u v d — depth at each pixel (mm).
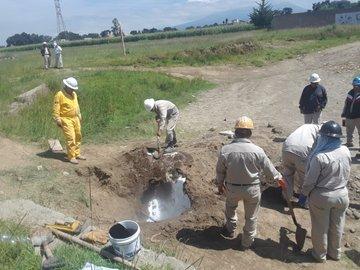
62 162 8289
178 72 22234
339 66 21656
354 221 6738
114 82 16578
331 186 5285
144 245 5617
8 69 23844
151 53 28344
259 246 5992
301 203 5816
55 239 5055
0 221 5289
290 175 6867
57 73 19984
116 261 4625
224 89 18172
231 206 5875
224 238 6145
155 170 8469
